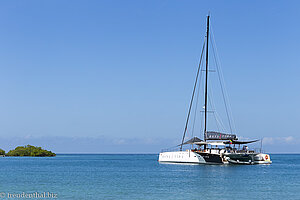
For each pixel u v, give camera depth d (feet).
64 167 327.67
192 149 276.62
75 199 131.23
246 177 203.21
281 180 192.03
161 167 284.00
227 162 270.67
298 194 143.54
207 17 282.15
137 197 134.72
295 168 302.04
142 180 189.78
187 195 139.33
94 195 139.33
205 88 275.39
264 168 279.28
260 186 165.78
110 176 218.18
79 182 183.42
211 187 160.66
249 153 269.85
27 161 479.00
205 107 272.10
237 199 131.64
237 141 264.11
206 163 267.18
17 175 229.45
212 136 264.52
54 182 183.83
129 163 422.00
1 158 609.01
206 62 278.67
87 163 421.59
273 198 134.21
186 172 230.48
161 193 143.74
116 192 146.72
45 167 326.85
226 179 191.62
